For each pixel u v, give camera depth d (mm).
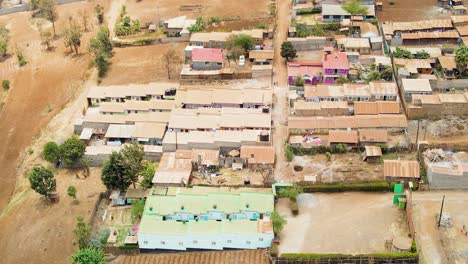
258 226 135500
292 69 191750
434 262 125625
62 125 185250
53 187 153125
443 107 168500
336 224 138500
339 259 127125
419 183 146000
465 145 155875
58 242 144000
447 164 149625
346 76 186875
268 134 164000
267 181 150500
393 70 189000
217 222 137625
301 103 174750
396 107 169875
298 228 137875
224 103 178500
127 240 137750
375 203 144000
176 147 163375
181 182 151125
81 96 199125
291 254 129125
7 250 144000
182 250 137375
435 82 179375
